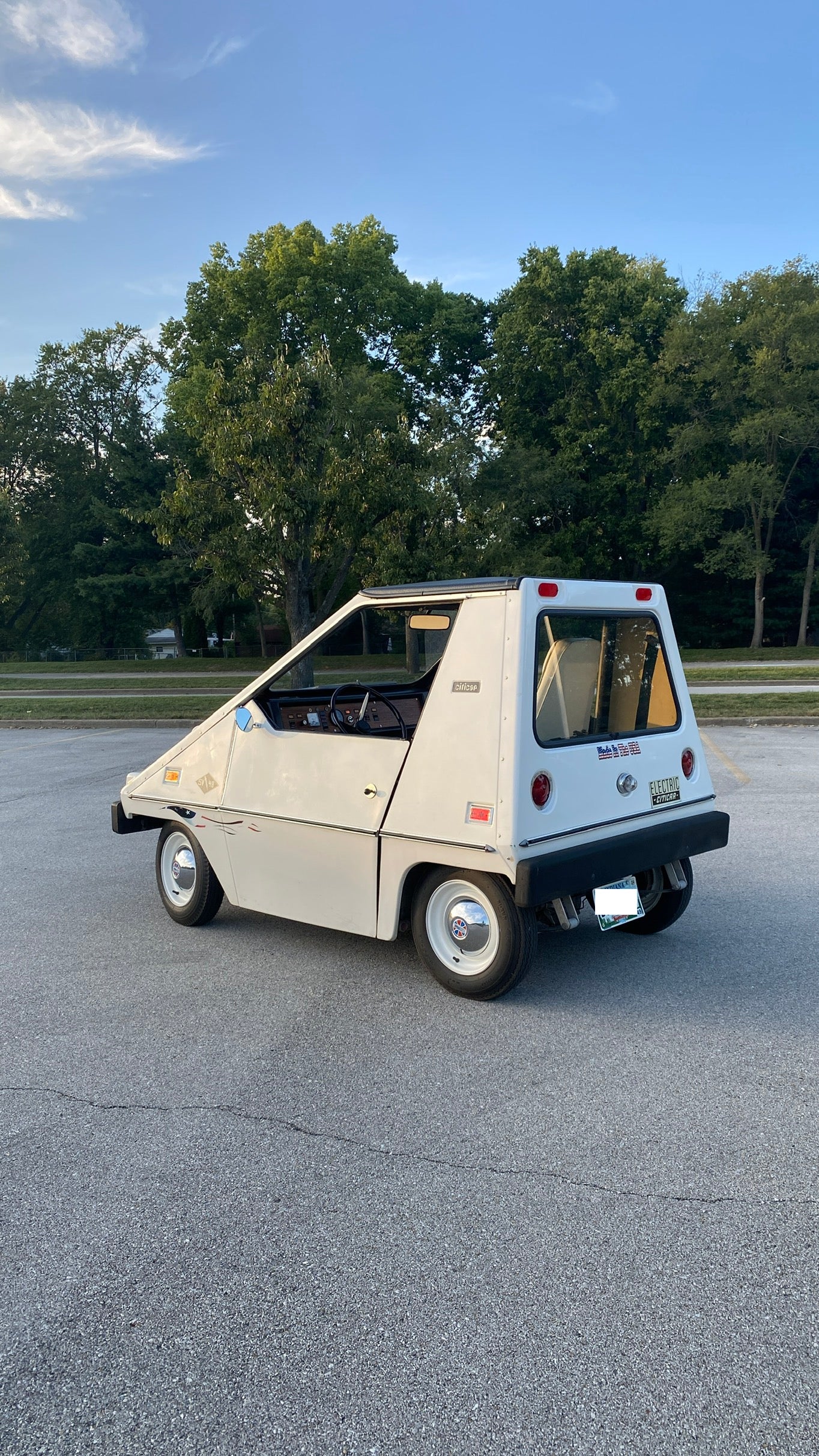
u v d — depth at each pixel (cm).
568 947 525
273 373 2105
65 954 542
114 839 850
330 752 473
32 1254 271
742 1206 283
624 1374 219
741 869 671
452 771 419
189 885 578
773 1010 429
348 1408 212
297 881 496
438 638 540
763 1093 353
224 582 2266
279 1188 300
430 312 3925
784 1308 239
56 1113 354
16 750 1545
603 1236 270
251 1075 380
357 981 484
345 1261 263
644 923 538
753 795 923
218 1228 280
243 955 530
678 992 454
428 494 2253
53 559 5184
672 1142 320
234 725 524
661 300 3959
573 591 427
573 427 3753
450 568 2312
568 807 420
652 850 453
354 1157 317
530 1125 334
